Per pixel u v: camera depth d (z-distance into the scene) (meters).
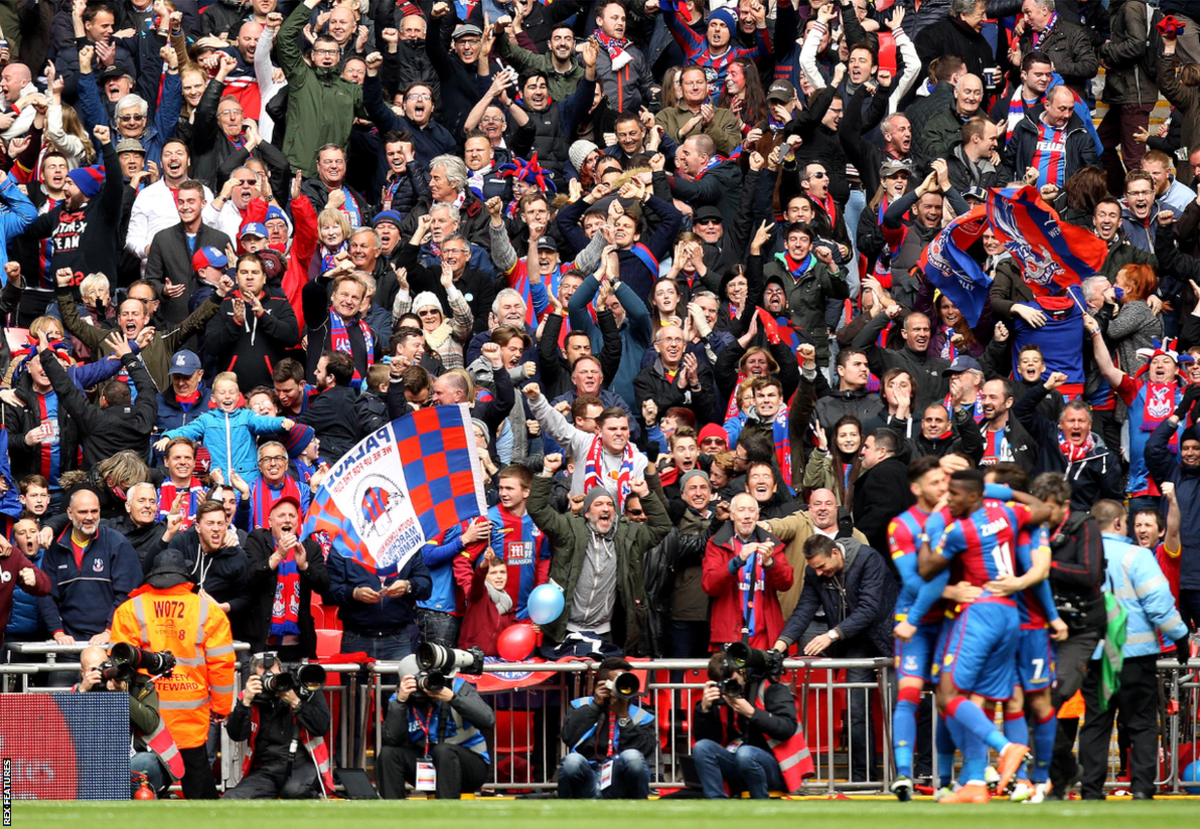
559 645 37.28
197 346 47.12
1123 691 33.38
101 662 31.75
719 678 32.81
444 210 49.41
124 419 42.94
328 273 46.50
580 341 45.78
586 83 58.25
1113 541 33.72
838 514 40.53
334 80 56.09
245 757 34.72
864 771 35.69
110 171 49.12
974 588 29.70
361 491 36.06
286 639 37.59
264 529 38.09
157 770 32.34
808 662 35.22
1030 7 60.50
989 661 29.80
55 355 43.38
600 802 29.03
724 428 45.47
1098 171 51.41
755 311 48.00
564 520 37.47
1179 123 62.22
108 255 49.88
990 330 49.88
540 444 44.59
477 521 36.16
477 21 62.44
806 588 36.66
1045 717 31.09
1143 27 60.50
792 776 33.19
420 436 36.34
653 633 38.28
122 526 39.41
